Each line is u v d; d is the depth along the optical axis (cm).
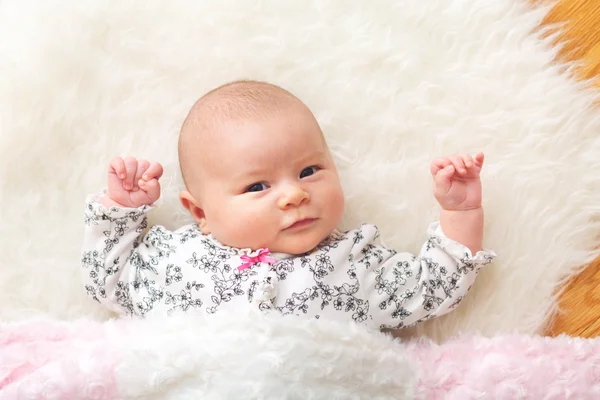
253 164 113
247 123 114
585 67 130
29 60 127
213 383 103
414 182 131
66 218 130
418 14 132
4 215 128
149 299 118
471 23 132
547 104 129
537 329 125
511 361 114
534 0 133
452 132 131
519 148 129
